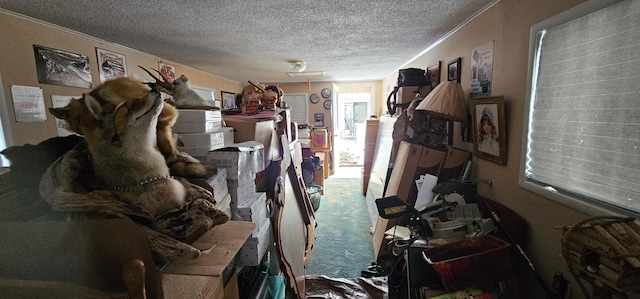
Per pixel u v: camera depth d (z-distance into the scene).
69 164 0.66
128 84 0.72
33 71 1.79
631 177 0.89
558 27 1.16
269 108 2.67
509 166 1.50
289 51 3.02
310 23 2.05
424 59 3.09
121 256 0.54
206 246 0.76
